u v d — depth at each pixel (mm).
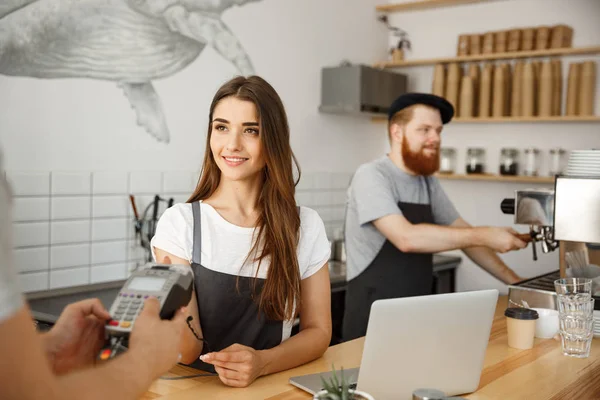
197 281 1612
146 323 997
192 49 3250
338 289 3379
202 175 1728
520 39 3812
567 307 1773
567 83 3688
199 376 1527
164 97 3156
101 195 2961
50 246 2807
